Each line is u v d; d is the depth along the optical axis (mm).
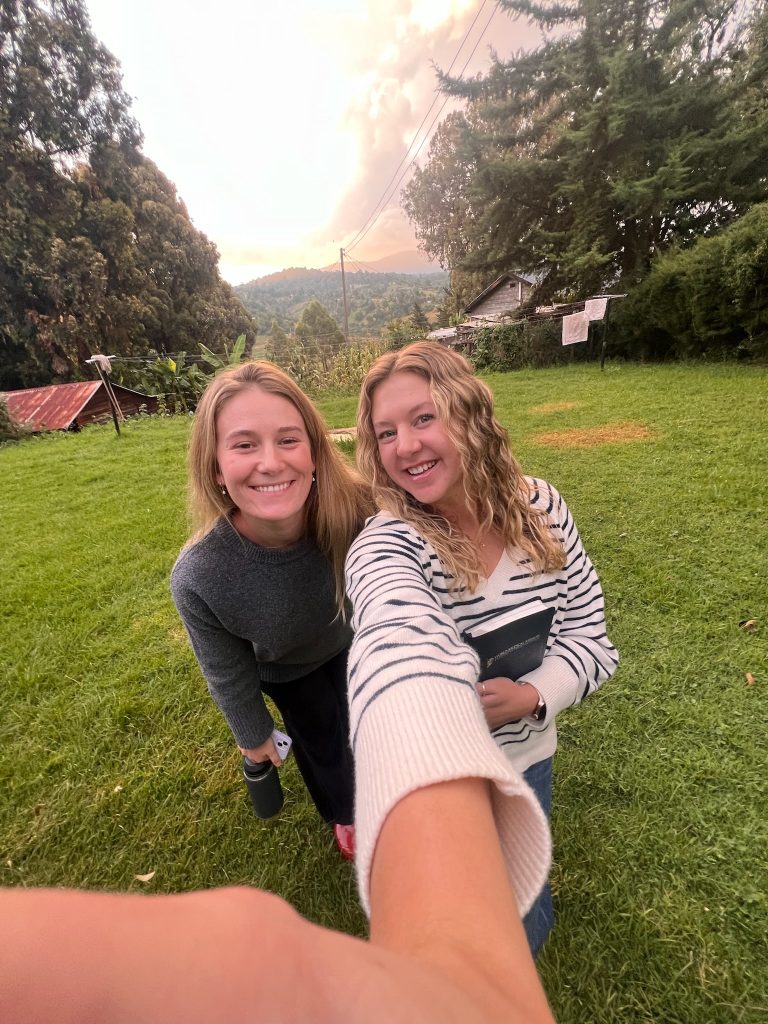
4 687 2883
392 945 386
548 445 6348
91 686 2805
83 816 2031
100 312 24875
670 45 13008
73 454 9656
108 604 3732
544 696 996
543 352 15367
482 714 571
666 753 1996
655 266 12328
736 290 10164
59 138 24922
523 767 1070
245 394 1146
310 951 298
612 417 7402
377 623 726
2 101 23625
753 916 1475
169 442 9898
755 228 9836
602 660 1102
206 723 2428
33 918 276
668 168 13133
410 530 1008
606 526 3881
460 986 316
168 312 28031
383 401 1017
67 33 25141
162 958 271
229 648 1351
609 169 14375
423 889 406
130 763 2258
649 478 4766
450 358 1026
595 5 13562
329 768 1601
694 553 3350
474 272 18703
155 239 28375
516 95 15477
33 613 3674
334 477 1290
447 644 674
